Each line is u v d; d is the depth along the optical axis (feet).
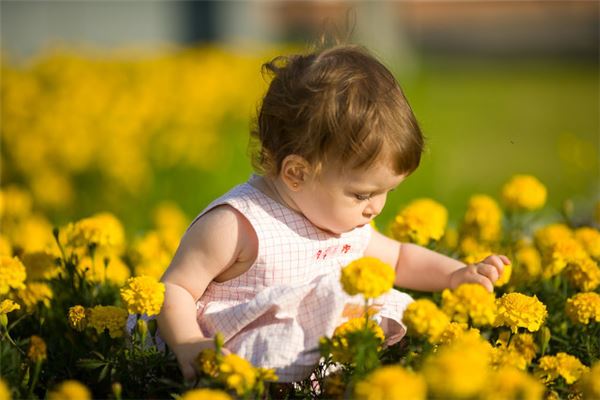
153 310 13.08
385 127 13.87
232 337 13.85
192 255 14.19
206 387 12.26
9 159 36.94
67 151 36.27
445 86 87.66
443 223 18.35
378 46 84.12
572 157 39.42
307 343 13.53
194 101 42.24
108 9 81.05
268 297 13.62
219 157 40.09
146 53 60.90
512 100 79.87
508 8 121.08
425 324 11.89
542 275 17.35
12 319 16.42
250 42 84.69
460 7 121.60
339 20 19.20
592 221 23.52
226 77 48.62
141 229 33.50
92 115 38.27
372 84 14.21
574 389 13.55
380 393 10.01
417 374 11.91
